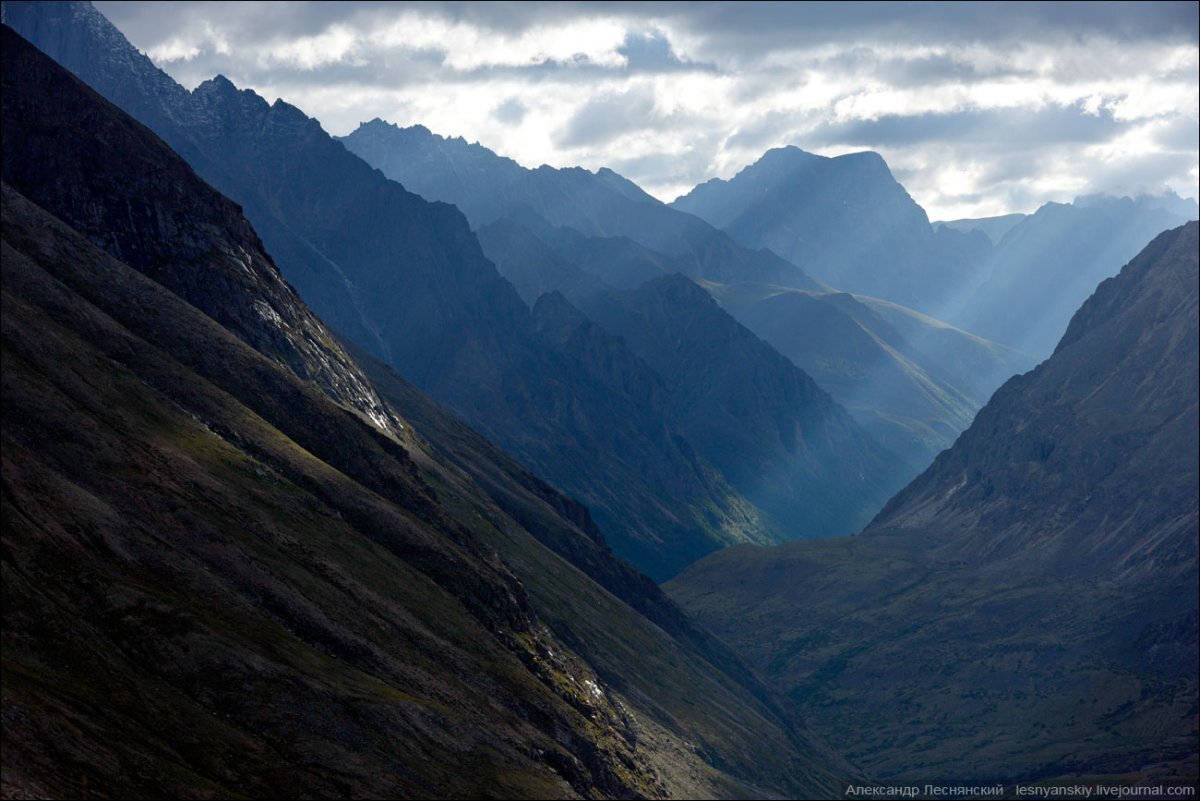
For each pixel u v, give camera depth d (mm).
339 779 162125
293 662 176500
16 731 133125
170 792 139750
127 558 175625
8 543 160500
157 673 161375
